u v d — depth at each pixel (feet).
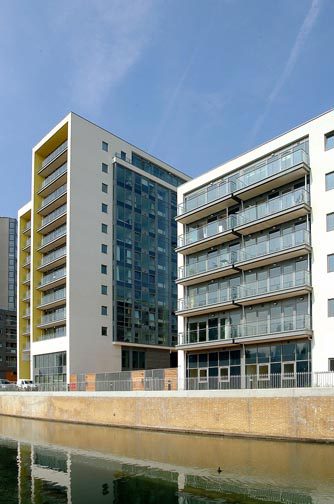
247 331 107.76
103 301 169.68
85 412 121.19
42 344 173.17
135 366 177.37
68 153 171.22
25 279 211.61
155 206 197.16
